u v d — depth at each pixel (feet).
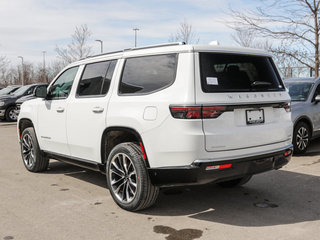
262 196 15.42
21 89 55.21
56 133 17.42
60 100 17.26
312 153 24.63
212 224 12.29
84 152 15.74
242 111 12.47
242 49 13.26
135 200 13.04
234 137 12.02
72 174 19.74
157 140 12.13
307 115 23.99
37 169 19.95
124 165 13.47
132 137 14.84
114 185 14.08
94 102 14.90
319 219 12.67
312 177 18.35
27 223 12.53
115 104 13.85
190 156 11.53
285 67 41.19
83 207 14.15
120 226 12.18
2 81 143.13
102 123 14.35
